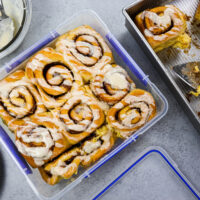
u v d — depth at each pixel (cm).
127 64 68
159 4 73
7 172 70
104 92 64
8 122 63
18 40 68
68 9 74
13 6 68
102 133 63
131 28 69
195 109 70
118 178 71
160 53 73
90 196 70
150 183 73
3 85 64
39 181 65
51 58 64
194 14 74
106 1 75
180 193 73
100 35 67
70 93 64
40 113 64
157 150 72
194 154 72
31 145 61
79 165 65
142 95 63
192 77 71
